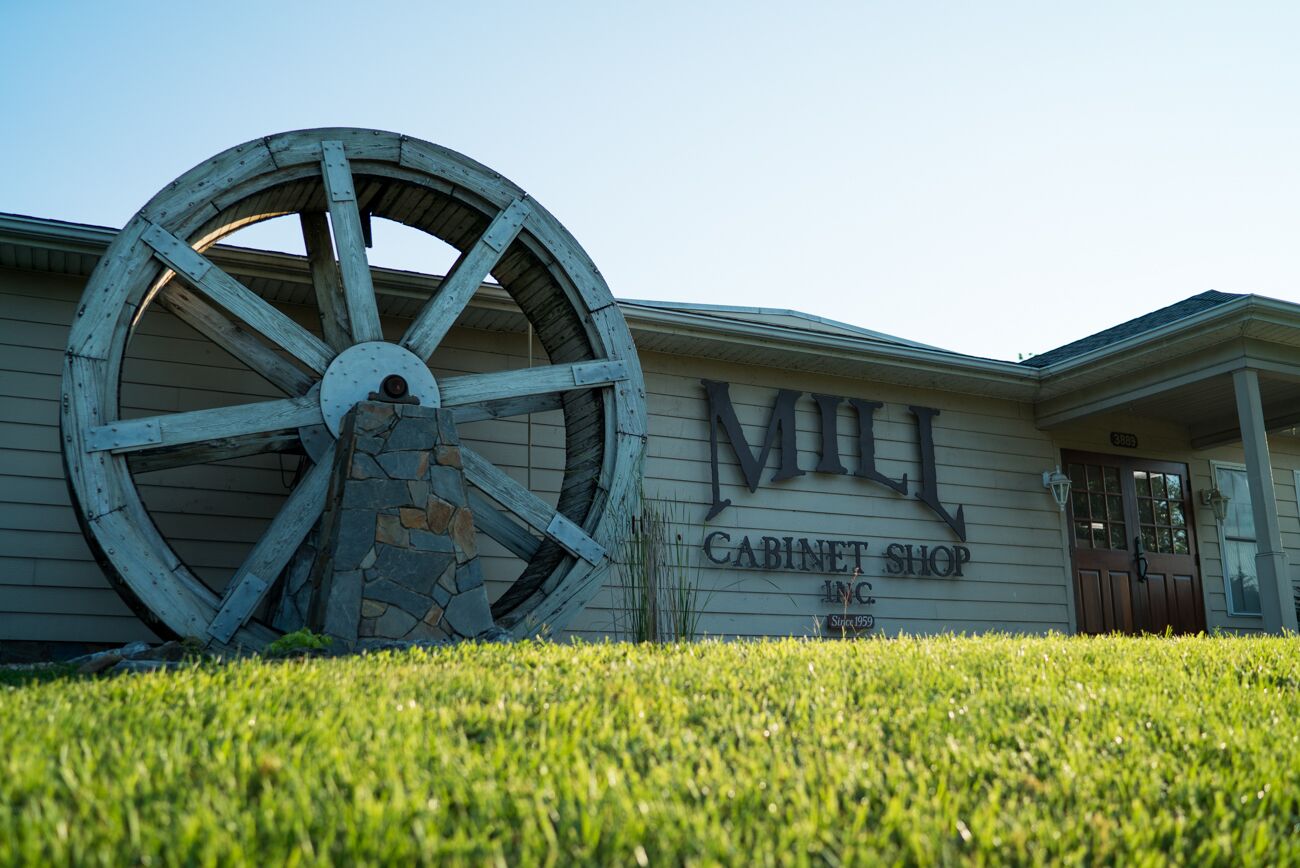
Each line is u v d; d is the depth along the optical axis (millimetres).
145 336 8023
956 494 10930
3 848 2018
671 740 3186
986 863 2379
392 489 6613
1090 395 11125
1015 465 11352
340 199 7438
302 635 5965
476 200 7977
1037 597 11109
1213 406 11898
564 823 2357
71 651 7492
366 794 2430
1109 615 11570
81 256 7656
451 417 6898
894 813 2568
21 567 7473
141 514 6539
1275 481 13109
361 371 7277
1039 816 2742
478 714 3377
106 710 3289
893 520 10516
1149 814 2850
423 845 2148
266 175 7312
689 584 8398
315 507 6953
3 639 7336
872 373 10523
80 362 6523
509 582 8844
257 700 3479
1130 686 4621
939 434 10992
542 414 9219
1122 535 11906
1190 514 12414
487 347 9148
